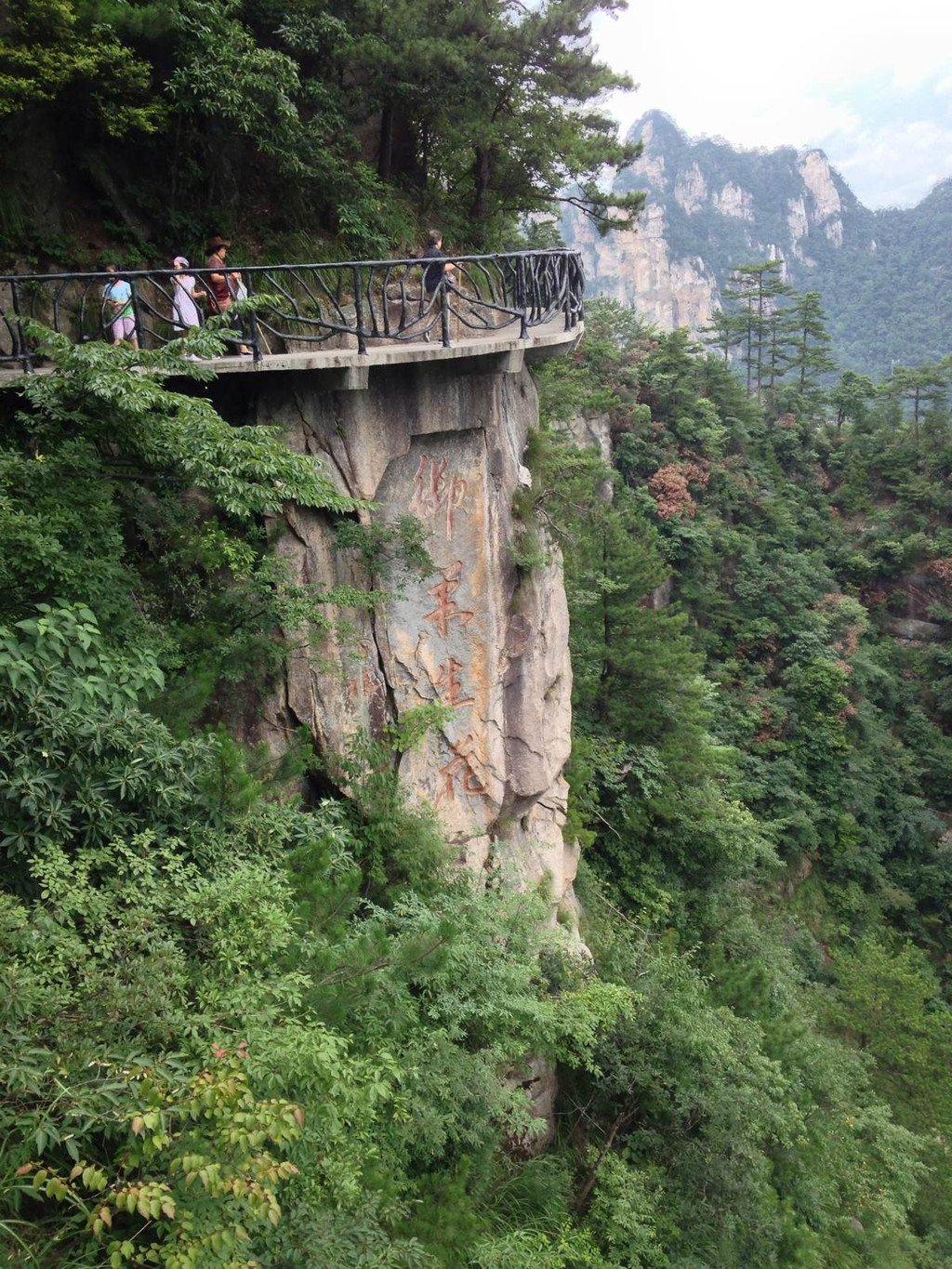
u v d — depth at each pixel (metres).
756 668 29.45
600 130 13.59
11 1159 3.11
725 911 17.47
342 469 8.35
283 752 8.16
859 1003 17.58
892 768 28.89
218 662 7.00
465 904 8.45
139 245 8.73
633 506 29.47
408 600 9.12
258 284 9.26
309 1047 3.83
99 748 4.41
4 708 4.19
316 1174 3.95
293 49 10.24
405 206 12.23
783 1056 11.98
